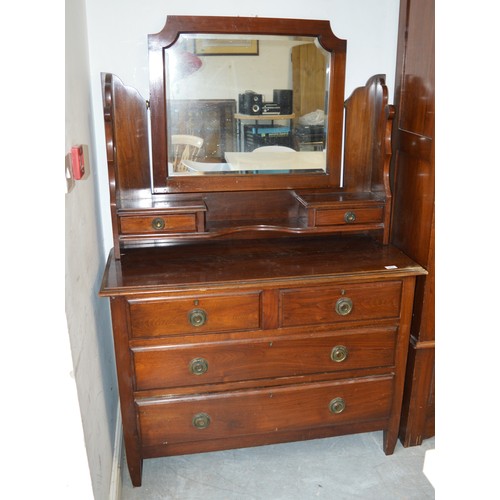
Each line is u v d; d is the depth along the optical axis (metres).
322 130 1.88
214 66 1.75
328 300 1.67
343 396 1.80
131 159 1.79
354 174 1.94
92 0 1.69
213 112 1.79
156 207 1.70
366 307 1.71
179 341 1.62
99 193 1.88
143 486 1.79
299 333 1.69
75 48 1.47
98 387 1.58
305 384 1.76
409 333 1.79
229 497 1.75
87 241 1.55
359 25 1.86
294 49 1.78
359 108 1.87
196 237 1.74
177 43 1.71
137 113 1.74
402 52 1.81
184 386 1.68
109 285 1.54
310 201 1.83
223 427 1.75
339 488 1.78
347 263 1.73
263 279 1.60
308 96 1.83
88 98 1.69
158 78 1.72
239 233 1.94
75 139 1.41
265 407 1.76
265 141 1.85
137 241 1.73
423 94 1.69
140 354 1.61
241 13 1.77
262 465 1.89
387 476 1.84
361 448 1.98
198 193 1.86
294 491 1.77
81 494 1.25
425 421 1.96
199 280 1.58
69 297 1.23
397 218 1.94
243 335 1.66
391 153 1.82
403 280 1.70
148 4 1.72
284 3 1.79
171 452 1.76
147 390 1.66
